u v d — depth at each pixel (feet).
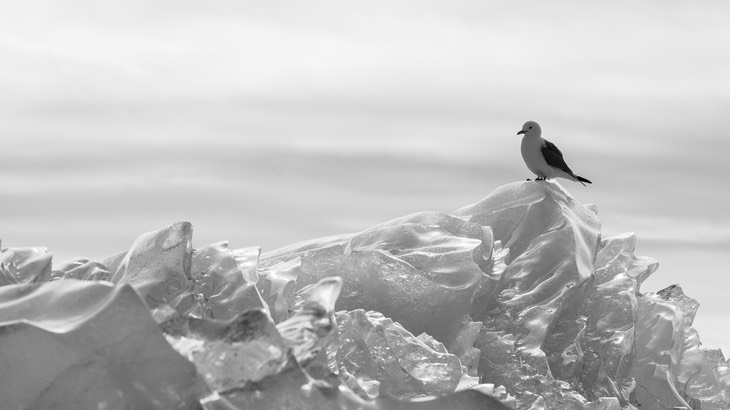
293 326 20.84
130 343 18.49
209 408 18.66
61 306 19.21
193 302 30.22
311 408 19.39
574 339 46.88
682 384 53.06
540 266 47.93
